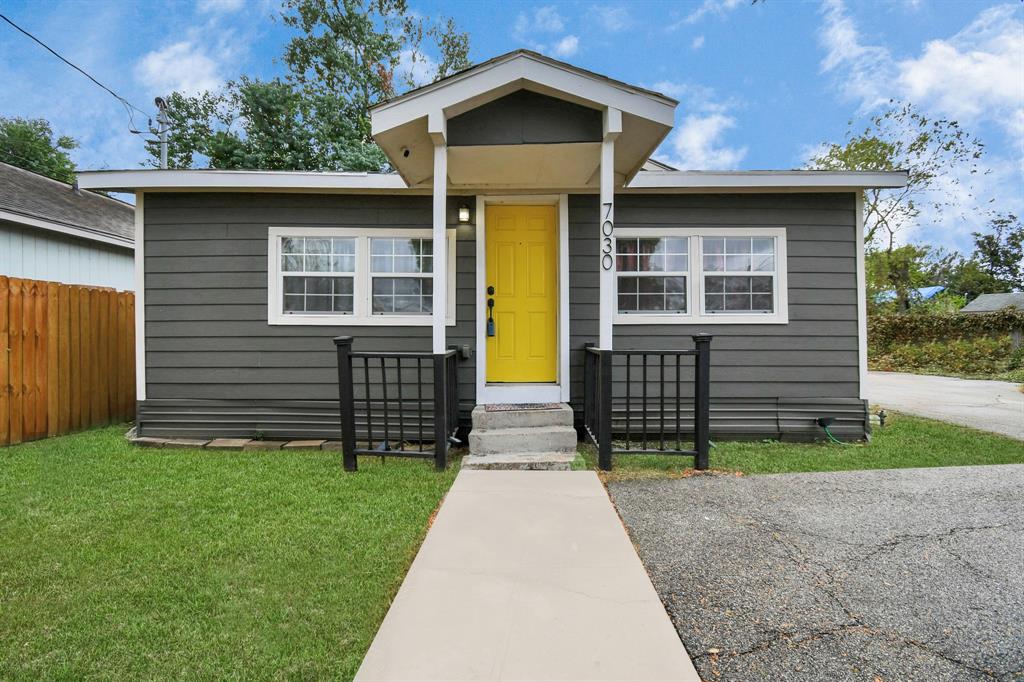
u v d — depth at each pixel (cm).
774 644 175
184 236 509
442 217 383
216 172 487
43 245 793
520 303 517
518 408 459
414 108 366
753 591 210
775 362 506
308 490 348
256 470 401
